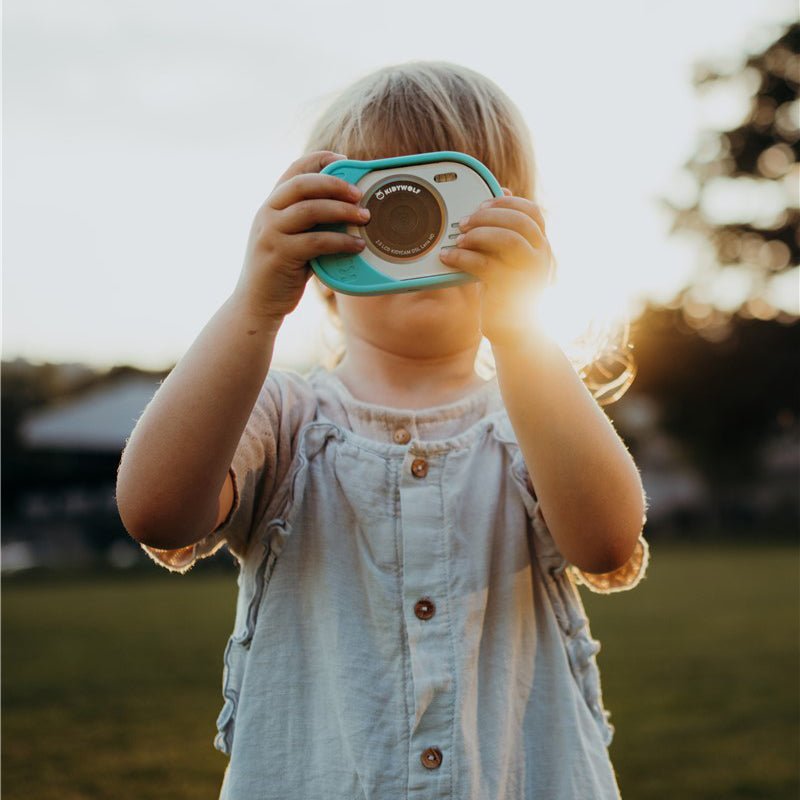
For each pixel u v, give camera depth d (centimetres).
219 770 422
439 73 163
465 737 138
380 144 156
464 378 158
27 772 418
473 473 150
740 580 1347
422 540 146
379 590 144
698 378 3353
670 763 431
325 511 148
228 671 150
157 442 129
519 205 127
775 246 3353
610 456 136
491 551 148
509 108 165
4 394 2812
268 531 148
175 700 568
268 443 148
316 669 144
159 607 1116
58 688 606
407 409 154
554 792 142
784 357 3312
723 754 444
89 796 384
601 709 153
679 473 3528
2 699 573
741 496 3406
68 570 1820
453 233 126
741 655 713
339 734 139
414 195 127
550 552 150
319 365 199
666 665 673
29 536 2248
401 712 139
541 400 133
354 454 150
